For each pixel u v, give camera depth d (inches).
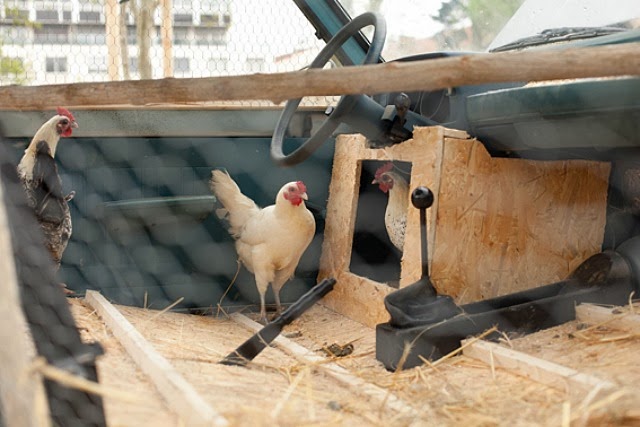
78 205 123.2
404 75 57.1
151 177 126.9
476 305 94.1
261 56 139.5
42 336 52.8
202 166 130.2
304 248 127.0
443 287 103.0
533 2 129.8
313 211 138.2
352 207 129.9
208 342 103.4
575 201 115.6
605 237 122.2
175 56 137.1
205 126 128.3
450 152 103.0
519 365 79.4
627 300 100.6
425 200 91.8
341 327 120.2
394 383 80.9
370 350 101.2
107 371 71.8
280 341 105.5
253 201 133.0
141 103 70.2
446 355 89.0
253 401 66.4
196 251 130.5
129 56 135.4
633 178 115.1
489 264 107.3
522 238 110.4
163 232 127.0
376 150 120.4
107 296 125.3
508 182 108.7
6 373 44.1
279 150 101.1
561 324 97.2
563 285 103.3
